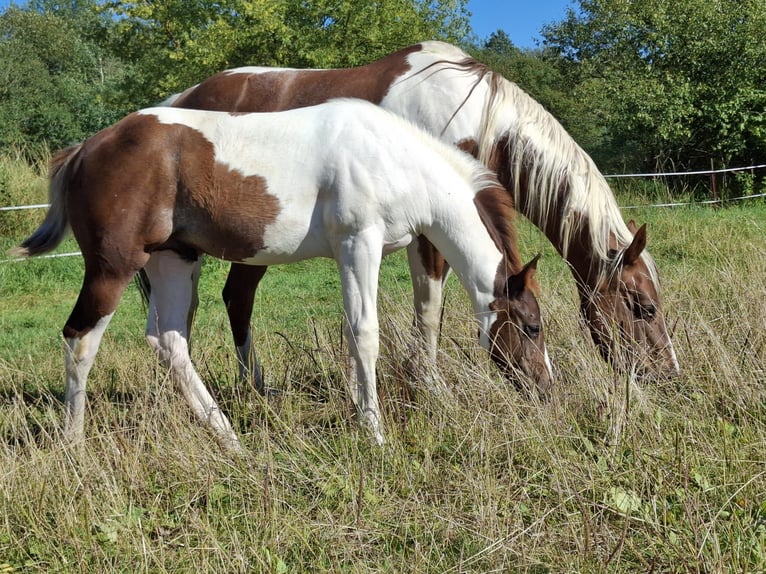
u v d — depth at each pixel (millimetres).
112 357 4957
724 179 13359
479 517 2893
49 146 20203
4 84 23500
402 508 2988
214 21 14914
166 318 3936
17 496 3043
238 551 2705
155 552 2781
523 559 2648
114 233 3604
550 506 3037
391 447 3471
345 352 4293
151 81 15969
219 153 3682
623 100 14492
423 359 3982
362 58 14648
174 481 3285
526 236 8367
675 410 3775
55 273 8695
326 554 2824
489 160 4523
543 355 3863
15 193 10430
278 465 3361
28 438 3621
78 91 24859
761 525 2750
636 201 11812
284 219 3709
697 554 2596
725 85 14094
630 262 4246
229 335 5797
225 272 8430
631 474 3123
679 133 13727
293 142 3721
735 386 3793
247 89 5156
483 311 3861
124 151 3623
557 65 21438
